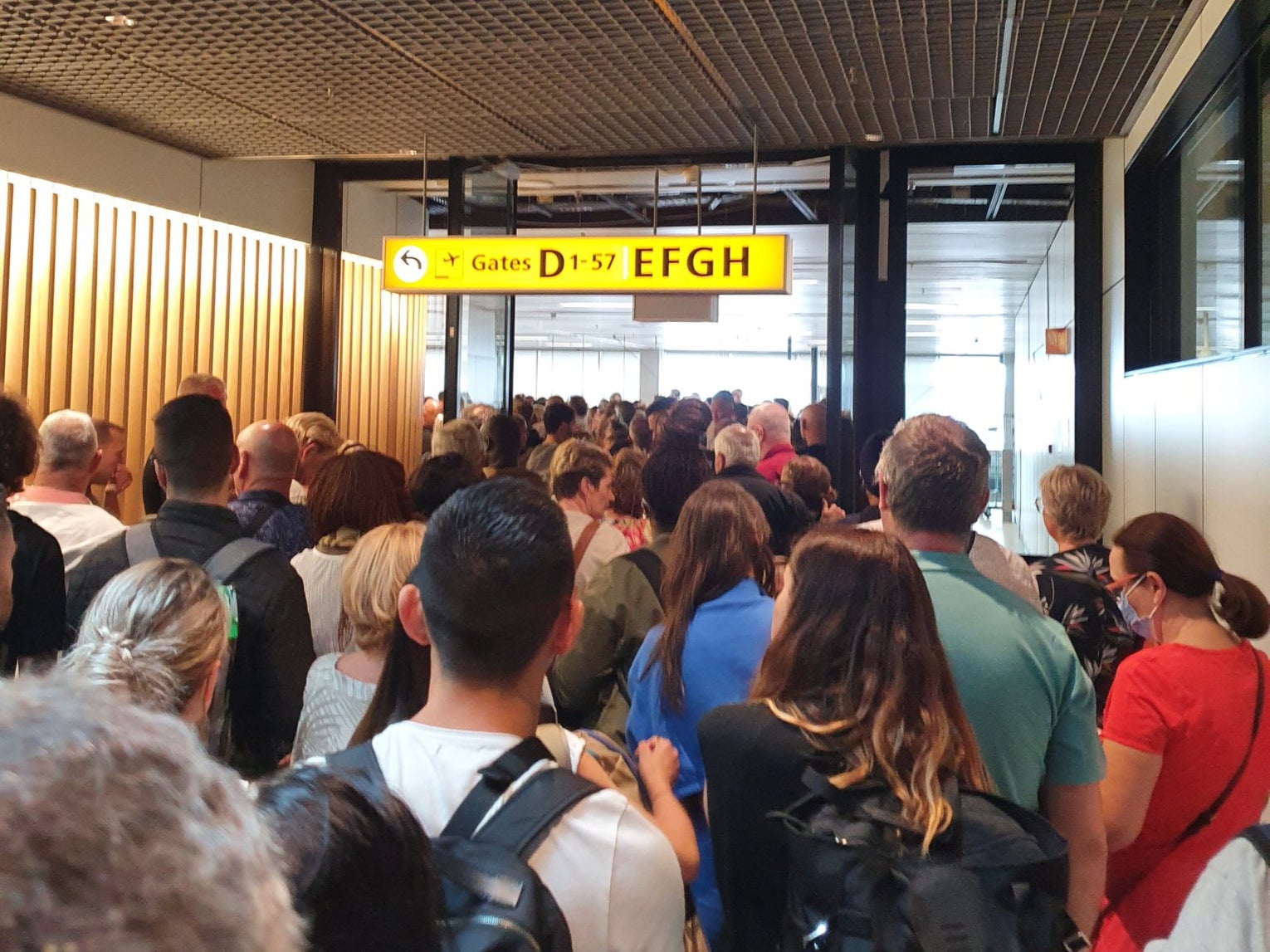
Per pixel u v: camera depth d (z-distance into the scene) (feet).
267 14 13.35
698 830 6.60
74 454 9.77
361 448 9.11
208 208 20.94
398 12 13.25
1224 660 6.44
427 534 4.09
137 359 19.65
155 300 19.98
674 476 8.97
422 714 3.95
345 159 23.26
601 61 14.98
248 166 21.83
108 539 8.30
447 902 2.84
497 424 14.89
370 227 26.12
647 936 3.49
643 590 8.20
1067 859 4.34
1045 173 21.99
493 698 3.90
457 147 20.01
